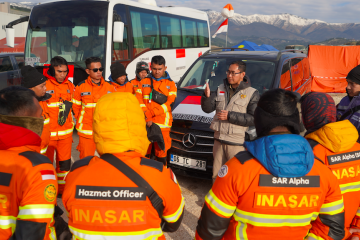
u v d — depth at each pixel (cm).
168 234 301
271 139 128
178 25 1052
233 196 132
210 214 138
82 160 142
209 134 376
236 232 136
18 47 1986
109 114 133
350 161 168
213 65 519
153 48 903
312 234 142
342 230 138
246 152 139
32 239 133
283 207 128
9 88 151
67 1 719
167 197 133
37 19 720
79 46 700
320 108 183
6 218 138
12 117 143
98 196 127
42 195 137
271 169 123
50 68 340
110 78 415
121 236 127
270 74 470
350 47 1266
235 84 319
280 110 130
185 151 392
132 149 137
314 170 132
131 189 127
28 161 141
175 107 432
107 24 691
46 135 315
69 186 132
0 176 137
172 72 1025
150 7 893
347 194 169
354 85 254
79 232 129
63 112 346
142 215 127
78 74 708
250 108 309
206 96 323
